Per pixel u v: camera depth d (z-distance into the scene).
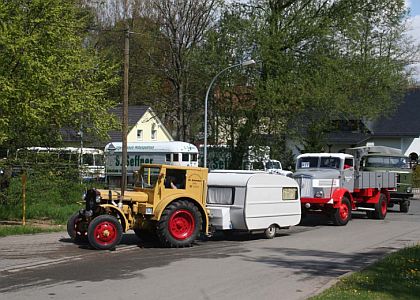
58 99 17.98
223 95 35.53
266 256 13.83
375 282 9.86
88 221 14.57
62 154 21.61
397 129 55.44
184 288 9.88
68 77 18.61
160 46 48.41
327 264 12.72
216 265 12.38
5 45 16.55
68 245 14.73
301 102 32.78
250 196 16.80
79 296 9.12
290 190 18.23
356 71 34.72
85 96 19.97
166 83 50.97
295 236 18.28
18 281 10.31
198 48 37.25
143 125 55.25
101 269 11.65
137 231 15.95
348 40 35.06
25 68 16.91
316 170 22.16
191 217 15.28
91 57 21.92
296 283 10.48
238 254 14.11
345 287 9.51
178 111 47.50
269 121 34.72
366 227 21.36
